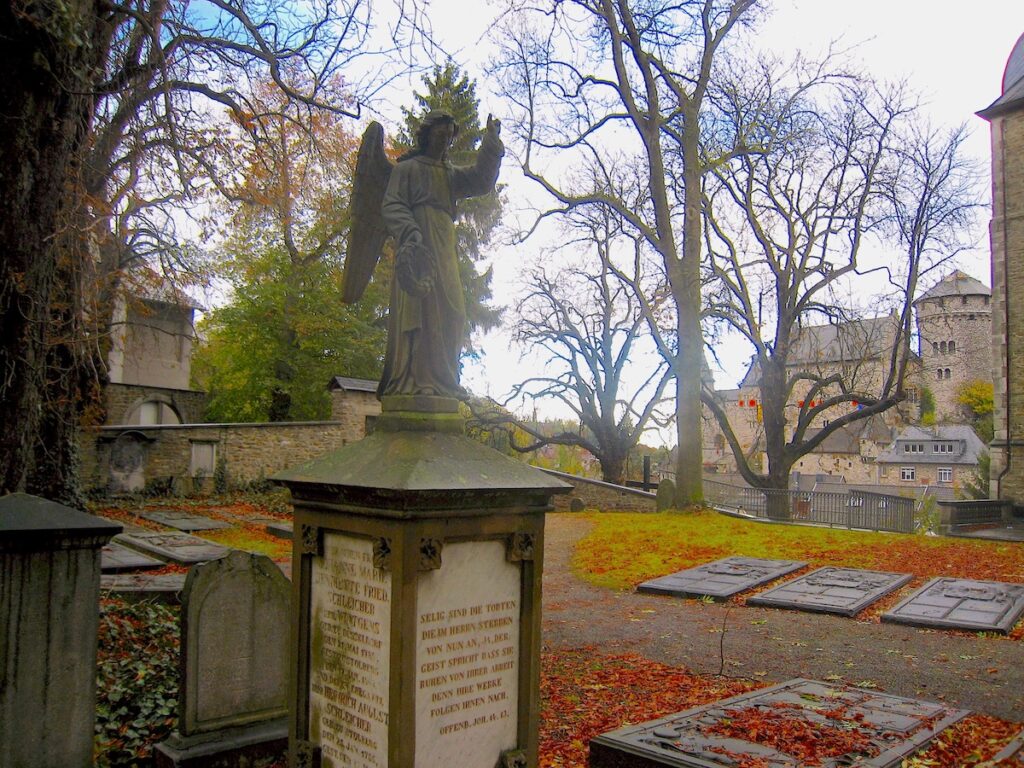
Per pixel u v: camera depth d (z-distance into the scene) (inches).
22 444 342.3
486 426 1489.9
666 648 357.1
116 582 412.5
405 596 163.0
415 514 163.6
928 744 211.0
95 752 231.0
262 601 240.7
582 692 294.5
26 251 339.3
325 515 184.1
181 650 228.2
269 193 587.5
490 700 178.7
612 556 611.5
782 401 1238.9
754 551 606.2
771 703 245.9
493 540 180.4
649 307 1216.8
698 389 872.9
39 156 343.9
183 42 459.2
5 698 203.9
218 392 1545.3
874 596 440.8
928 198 1044.5
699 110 913.5
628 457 1640.0
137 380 1498.5
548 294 1505.9
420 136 201.6
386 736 165.5
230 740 230.7
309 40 484.1
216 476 1077.1
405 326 190.9
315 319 1347.2
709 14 897.5
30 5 320.8
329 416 1395.2
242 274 1400.1
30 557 209.0
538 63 940.6
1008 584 456.4
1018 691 281.7
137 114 478.6
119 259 628.4
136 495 1005.2
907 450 2753.4
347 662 178.2
